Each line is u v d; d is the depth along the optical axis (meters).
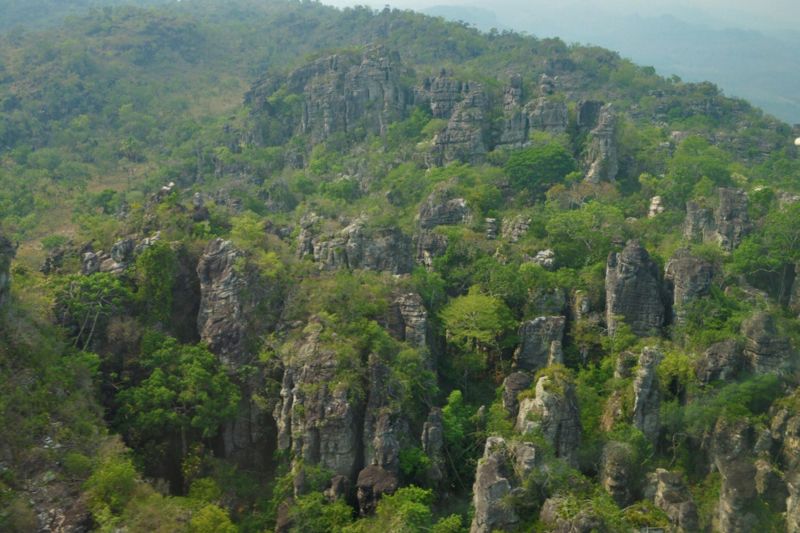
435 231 119.50
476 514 66.06
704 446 79.31
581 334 96.31
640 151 152.88
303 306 88.19
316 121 195.38
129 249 93.19
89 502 64.12
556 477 68.19
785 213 108.75
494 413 81.25
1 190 161.88
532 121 159.12
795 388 79.88
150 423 78.00
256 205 150.88
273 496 76.69
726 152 169.25
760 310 90.44
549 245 114.88
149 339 85.12
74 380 76.44
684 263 95.06
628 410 81.00
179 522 65.81
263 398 83.31
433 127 171.12
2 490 62.91
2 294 75.81
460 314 97.56
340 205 144.25
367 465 76.56
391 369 80.19
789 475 71.12
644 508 69.50
